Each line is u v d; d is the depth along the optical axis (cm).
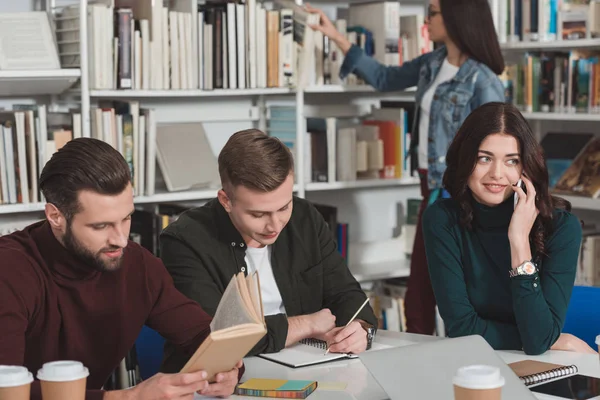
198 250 231
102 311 195
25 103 379
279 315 220
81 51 342
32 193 343
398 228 486
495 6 439
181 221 238
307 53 398
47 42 346
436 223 242
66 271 188
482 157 230
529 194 227
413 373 170
